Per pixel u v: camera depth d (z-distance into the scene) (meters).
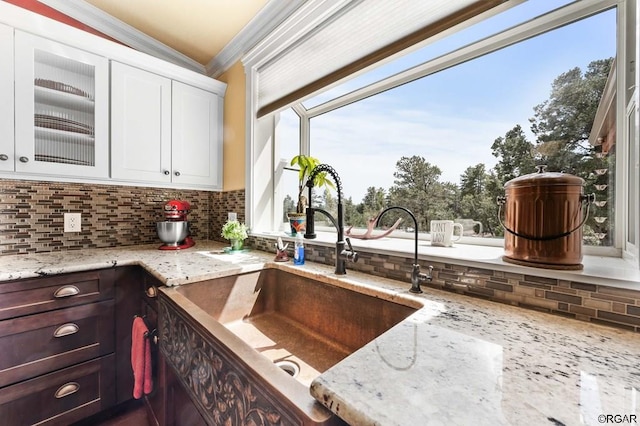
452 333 0.61
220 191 2.18
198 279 1.12
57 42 1.41
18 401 1.14
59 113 1.46
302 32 1.44
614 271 0.69
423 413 0.35
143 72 1.71
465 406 0.37
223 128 2.15
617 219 0.83
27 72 1.34
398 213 1.42
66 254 1.55
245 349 0.58
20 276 1.13
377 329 0.93
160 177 1.79
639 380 0.44
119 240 1.87
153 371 1.23
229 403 0.59
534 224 0.74
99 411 1.34
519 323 0.67
